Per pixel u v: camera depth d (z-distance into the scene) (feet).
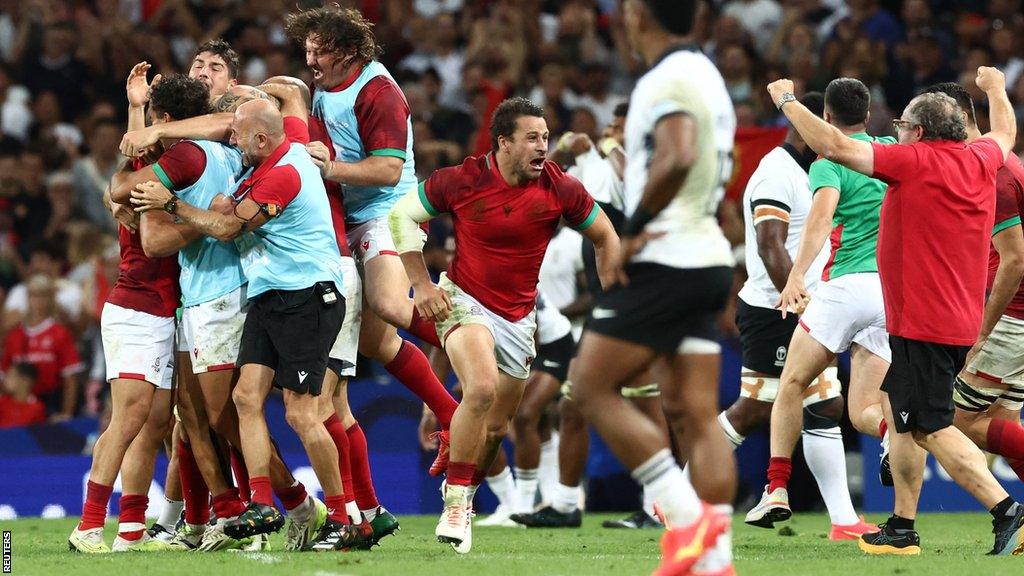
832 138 67.72
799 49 171.94
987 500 69.67
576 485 103.35
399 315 80.28
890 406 70.74
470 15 191.01
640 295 51.70
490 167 70.74
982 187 69.21
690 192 51.80
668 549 49.39
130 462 76.89
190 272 73.72
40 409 142.41
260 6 196.44
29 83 189.98
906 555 70.54
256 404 70.54
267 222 70.18
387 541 83.82
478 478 79.46
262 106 71.31
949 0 181.57
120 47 190.39
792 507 121.08
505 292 71.92
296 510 73.46
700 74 51.13
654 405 100.07
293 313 70.38
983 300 69.67
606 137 104.06
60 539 89.30
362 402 121.08
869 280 78.79
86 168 171.32
